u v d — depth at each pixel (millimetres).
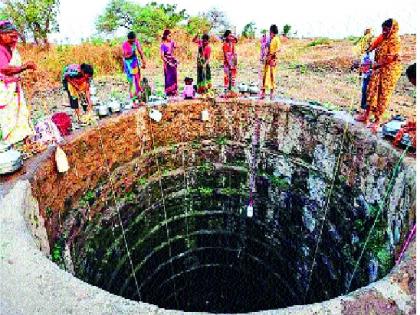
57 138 5578
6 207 3811
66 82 6562
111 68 13523
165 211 8266
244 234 8734
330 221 6680
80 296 2637
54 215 5027
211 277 9070
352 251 5961
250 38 19344
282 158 7695
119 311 2480
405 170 4543
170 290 8617
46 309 2545
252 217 8516
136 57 7418
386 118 6902
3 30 4727
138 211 7590
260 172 8156
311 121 6914
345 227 6211
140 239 7703
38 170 4668
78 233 5734
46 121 5625
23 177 4426
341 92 9828
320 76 11734
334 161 6453
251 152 8156
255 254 8672
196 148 8266
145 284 7879
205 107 7969
